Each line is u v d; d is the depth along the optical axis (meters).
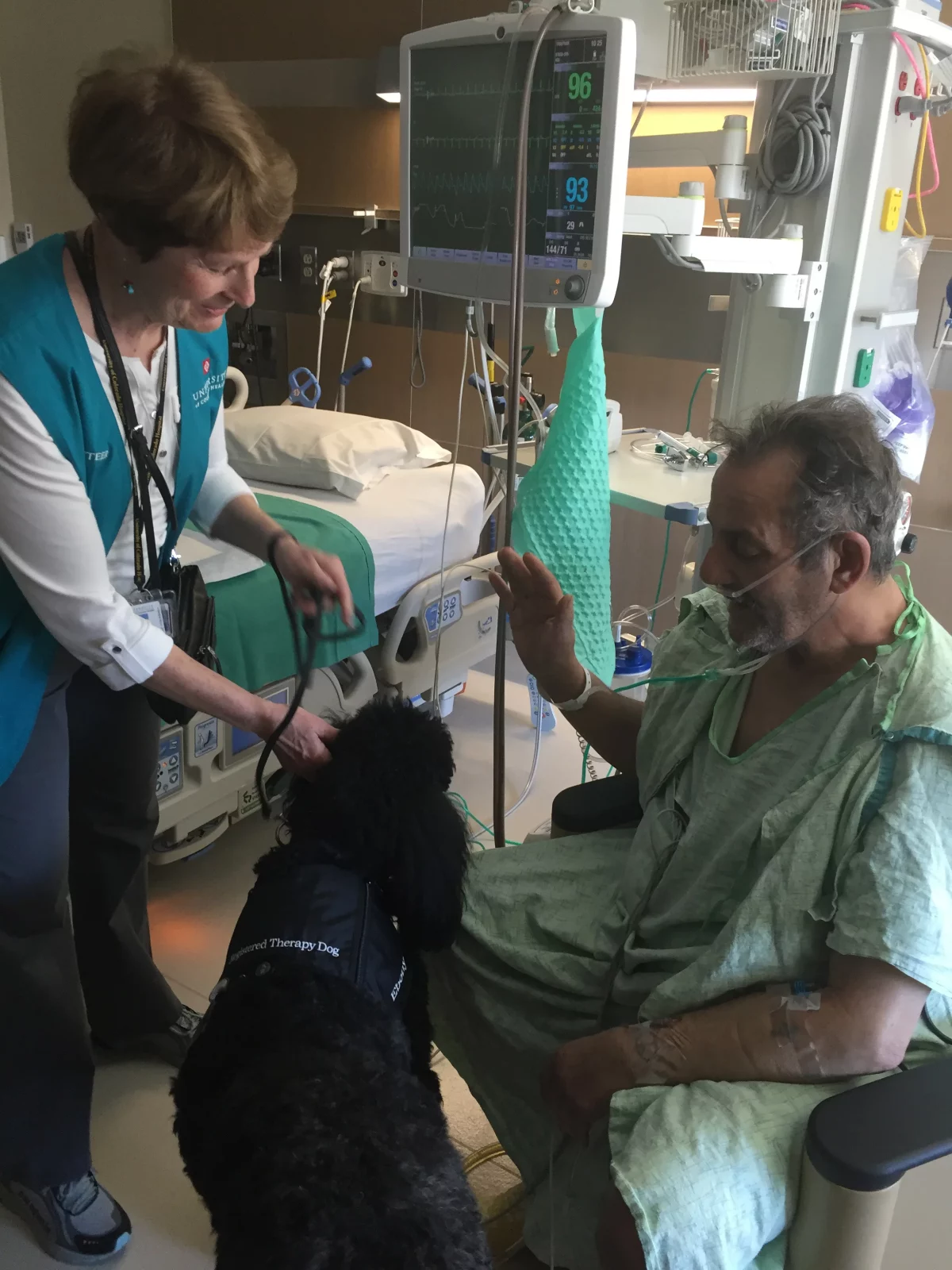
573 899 1.32
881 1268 1.03
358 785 1.11
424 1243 0.81
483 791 2.50
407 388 3.17
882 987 0.95
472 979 1.30
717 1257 0.90
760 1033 0.99
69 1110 1.37
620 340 2.47
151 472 1.23
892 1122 0.87
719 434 1.14
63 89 3.20
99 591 1.13
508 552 1.36
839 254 1.62
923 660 1.05
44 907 1.27
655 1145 0.94
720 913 1.13
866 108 1.53
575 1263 1.16
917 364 1.96
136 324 1.16
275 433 2.44
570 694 1.41
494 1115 1.31
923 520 2.46
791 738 1.11
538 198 1.31
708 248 1.45
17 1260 1.41
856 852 1.00
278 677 1.95
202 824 2.02
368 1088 0.92
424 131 1.45
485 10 2.67
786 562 1.02
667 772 1.25
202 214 0.99
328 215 3.13
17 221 3.19
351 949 1.05
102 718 1.41
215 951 1.96
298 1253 0.78
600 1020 1.19
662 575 2.58
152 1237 1.44
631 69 1.19
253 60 3.24
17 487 1.06
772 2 1.40
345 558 2.06
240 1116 0.89
